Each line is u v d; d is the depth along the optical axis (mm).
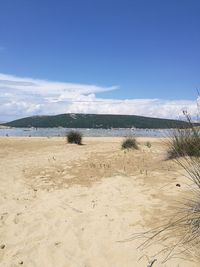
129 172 9898
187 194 6898
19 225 6410
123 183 8719
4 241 5812
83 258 5008
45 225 6293
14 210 7258
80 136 21359
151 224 5777
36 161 13211
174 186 7699
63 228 6070
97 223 6105
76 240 5562
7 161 13594
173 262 4539
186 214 5832
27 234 6000
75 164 11773
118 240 5371
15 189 9016
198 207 5758
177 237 5168
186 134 9984
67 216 6613
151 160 11219
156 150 13469
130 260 4766
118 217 6266
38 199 7988
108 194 7867
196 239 5012
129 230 5664
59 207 7191
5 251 5469
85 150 16516
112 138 28938
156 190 7660
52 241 5629
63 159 13219
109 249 5145
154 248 4961
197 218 5438
